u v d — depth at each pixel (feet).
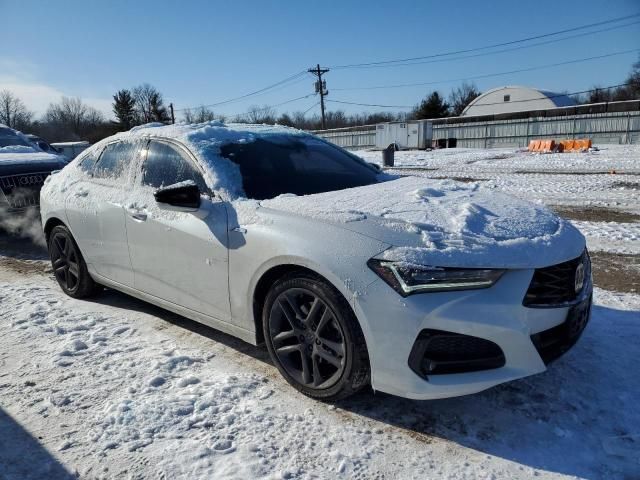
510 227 9.13
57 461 7.86
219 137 12.35
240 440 8.26
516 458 7.79
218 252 10.37
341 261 8.47
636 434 8.23
